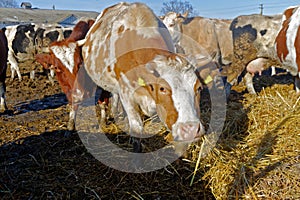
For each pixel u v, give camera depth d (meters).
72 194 1.84
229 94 3.40
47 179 2.01
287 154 1.99
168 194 1.80
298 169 1.79
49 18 20.77
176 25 3.32
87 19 3.21
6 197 1.83
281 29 2.99
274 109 2.71
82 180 1.98
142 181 1.93
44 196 1.84
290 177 1.73
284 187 1.68
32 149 2.44
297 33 2.73
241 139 2.34
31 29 5.79
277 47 3.05
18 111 3.54
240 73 3.47
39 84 5.27
